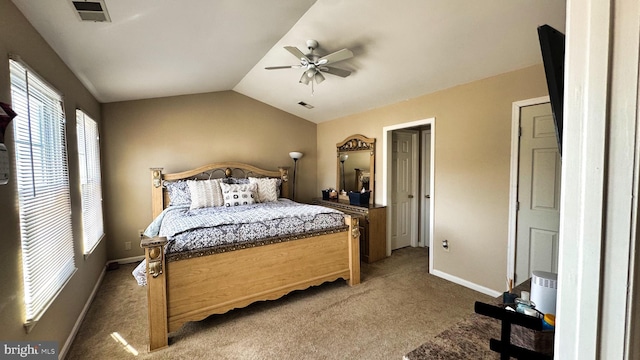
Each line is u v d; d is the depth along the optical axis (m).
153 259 2.11
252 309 2.69
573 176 0.49
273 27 2.55
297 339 2.22
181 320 2.26
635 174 0.42
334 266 3.11
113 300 2.91
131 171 4.05
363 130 4.58
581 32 0.48
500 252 2.87
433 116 3.48
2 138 1.32
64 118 2.27
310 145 5.61
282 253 2.76
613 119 0.44
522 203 2.70
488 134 2.93
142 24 2.04
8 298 1.40
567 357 0.51
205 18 2.15
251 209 3.59
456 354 0.85
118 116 3.95
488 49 2.50
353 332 2.31
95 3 1.69
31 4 1.60
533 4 1.96
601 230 0.46
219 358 2.02
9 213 1.43
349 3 2.24
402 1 2.15
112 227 3.94
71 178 2.40
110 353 2.08
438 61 2.82
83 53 2.30
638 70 0.42
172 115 4.32
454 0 2.05
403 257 4.24
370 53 2.91
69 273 2.21
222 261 2.44
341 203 4.62
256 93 4.71
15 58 1.52
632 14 0.42
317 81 3.06
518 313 0.80
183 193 4.06
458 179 3.22
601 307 0.46
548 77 0.83
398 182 4.59
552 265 2.53
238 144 4.87
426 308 2.69
